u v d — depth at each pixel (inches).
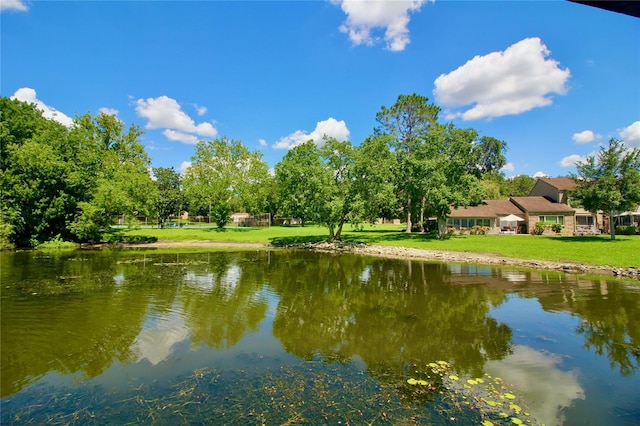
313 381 244.1
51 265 784.3
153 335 339.0
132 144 1690.5
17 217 1114.1
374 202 1284.4
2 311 415.2
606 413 204.4
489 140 2151.8
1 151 1149.7
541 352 297.1
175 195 2274.9
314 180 1238.3
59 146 1254.9
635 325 366.6
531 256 829.2
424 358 284.7
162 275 664.4
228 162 2041.1
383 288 555.2
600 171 1095.0
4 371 262.7
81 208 1229.7
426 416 199.9
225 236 1573.6
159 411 207.2
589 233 1508.4
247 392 228.5
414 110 1717.5
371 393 226.7
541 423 194.2
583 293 509.7
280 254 1052.5
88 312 413.4
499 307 439.2
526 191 3228.3
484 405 212.1
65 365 273.4
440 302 466.3
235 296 497.0
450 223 1721.2
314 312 418.9
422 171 1280.8
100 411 208.2
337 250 1160.2
